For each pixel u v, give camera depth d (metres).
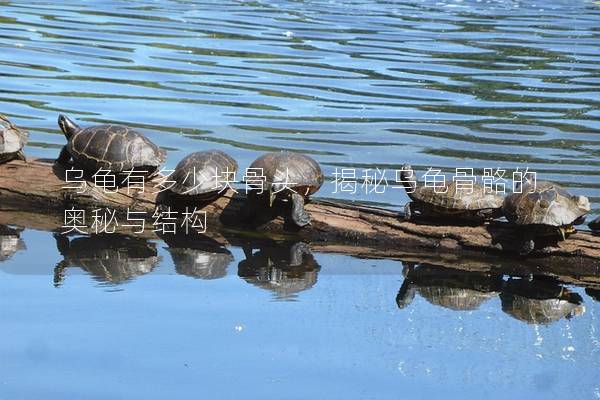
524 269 16.39
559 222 15.40
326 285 15.24
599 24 41.16
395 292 15.12
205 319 13.46
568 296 15.37
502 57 33.25
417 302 14.74
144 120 23.83
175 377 11.60
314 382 11.72
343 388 11.62
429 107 26.27
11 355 12.01
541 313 14.55
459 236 16.64
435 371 12.30
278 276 15.54
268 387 11.49
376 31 37.28
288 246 17.25
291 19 39.16
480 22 40.62
